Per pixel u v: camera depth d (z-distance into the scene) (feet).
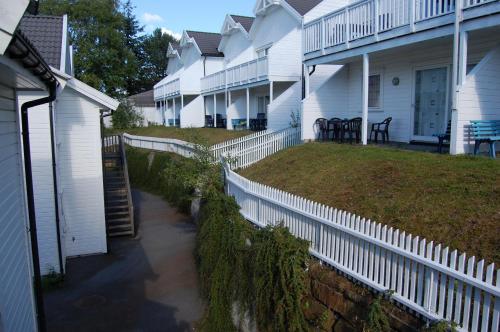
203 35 115.14
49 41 40.01
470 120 29.73
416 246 14.19
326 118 51.47
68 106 41.37
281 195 24.70
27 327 17.37
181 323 26.71
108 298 30.89
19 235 16.97
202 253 30.30
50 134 35.19
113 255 40.86
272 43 77.30
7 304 13.39
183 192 54.70
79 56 122.72
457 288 12.93
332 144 40.70
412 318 14.21
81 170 42.01
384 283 15.90
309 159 36.37
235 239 25.27
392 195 22.85
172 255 39.50
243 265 22.94
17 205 17.06
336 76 51.67
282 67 66.13
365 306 15.79
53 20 43.50
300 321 17.72
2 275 12.89
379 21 38.63
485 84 30.45
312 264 19.70
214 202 33.19
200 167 45.03
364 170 28.43
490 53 30.76
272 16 76.18
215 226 29.84
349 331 16.02
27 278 18.20
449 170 24.09
